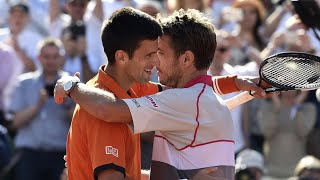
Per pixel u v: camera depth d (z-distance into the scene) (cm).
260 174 2070
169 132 1137
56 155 2291
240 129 2297
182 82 1183
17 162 2262
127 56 1111
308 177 1939
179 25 1174
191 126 1123
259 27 2509
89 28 2455
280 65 1167
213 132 1135
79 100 1091
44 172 2289
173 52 1176
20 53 2516
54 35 2573
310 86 1163
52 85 2309
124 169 1098
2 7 2728
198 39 1170
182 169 1131
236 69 2283
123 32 1103
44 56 2303
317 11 1329
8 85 2409
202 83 1163
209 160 1132
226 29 2539
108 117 1079
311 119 2339
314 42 2327
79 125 1116
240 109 2300
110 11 2466
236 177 2056
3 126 2333
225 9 2567
